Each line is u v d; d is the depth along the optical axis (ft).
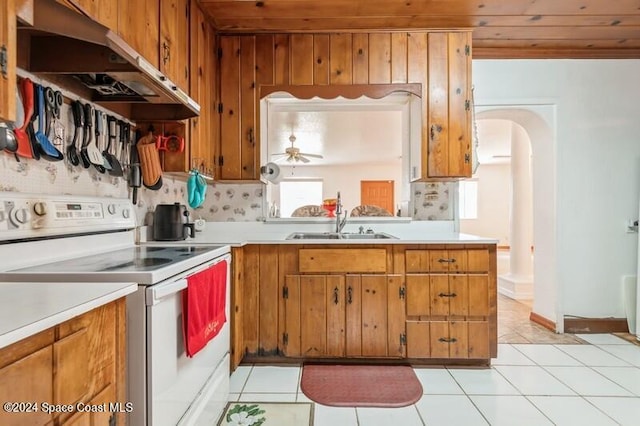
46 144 4.53
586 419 5.63
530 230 13.97
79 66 4.31
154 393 3.54
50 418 2.37
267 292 7.62
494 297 7.49
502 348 8.57
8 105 2.72
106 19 4.37
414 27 8.21
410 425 5.48
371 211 10.59
